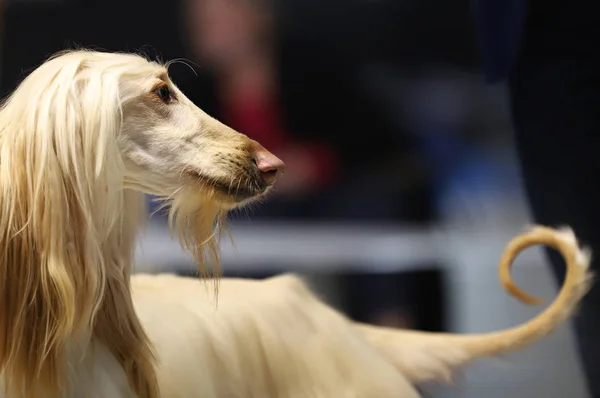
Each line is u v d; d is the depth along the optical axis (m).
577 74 2.96
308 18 4.74
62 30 4.35
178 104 2.11
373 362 2.78
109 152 1.92
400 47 4.92
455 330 4.34
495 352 3.04
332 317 2.86
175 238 3.06
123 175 2.02
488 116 4.88
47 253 1.81
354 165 4.89
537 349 3.74
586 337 3.00
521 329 3.01
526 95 3.15
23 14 4.34
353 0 4.78
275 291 2.81
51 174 1.83
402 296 4.39
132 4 4.37
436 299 4.41
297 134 4.83
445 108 4.93
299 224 4.74
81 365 1.94
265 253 4.52
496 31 3.17
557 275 3.26
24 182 1.83
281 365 2.62
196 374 2.33
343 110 4.91
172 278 2.78
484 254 4.48
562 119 3.02
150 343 2.14
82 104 1.91
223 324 2.55
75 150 1.87
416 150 4.95
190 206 2.15
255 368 2.57
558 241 2.93
